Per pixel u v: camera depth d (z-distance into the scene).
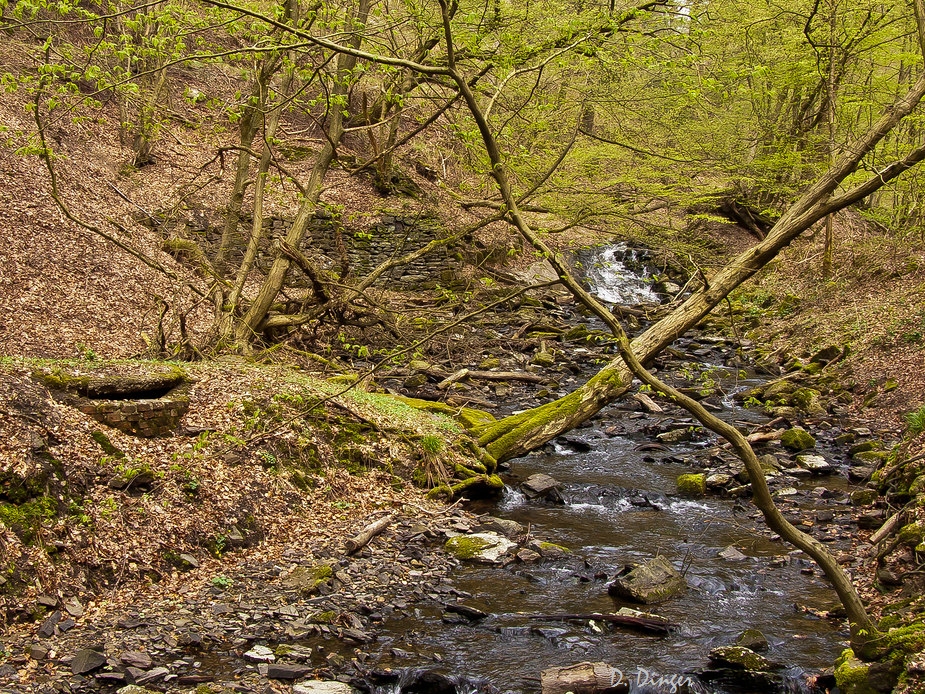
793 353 18.44
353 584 7.39
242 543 7.86
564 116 12.52
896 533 8.23
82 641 5.98
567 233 26.91
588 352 19.42
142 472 7.69
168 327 14.88
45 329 13.32
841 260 22.22
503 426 11.22
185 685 5.52
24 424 7.28
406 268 23.06
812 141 16.92
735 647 6.16
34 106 9.74
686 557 8.39
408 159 24.45
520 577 7.80
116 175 20.09
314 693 5.51
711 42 10.07
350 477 9.56
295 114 25.33
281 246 13.01
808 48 14.78
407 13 10.70
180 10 8.87
